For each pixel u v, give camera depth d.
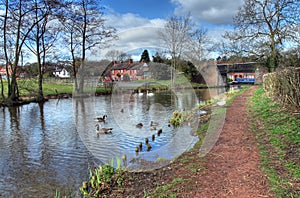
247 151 4.79
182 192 3.34
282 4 18.64
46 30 21.14
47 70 26.00
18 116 12.76
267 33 20.25
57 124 10.48
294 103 7.26
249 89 24.16
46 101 20.09
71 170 5.07
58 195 3.96
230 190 3.25
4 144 7.28
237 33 21.61
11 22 17.48
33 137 8.16
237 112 10.09
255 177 3.55
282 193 2.99
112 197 3.57
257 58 21.05
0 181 4.62
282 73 8.80
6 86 24.53
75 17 20.25
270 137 5.38
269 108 8.88
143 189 3.69
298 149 4.30
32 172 5.02
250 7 20.47
